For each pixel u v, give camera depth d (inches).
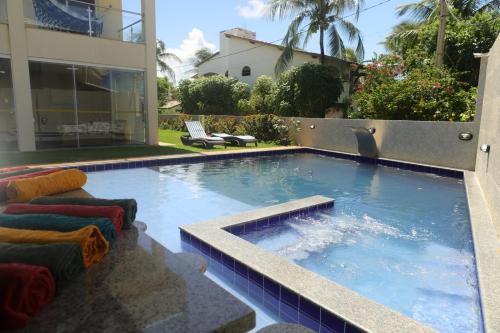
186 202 235.3
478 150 296.2
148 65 448.1
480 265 115.6
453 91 403.5
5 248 58.5
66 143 427.5
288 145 511.8
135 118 462.9
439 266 143.2
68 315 48.9
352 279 132.8
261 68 898.1
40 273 50.4
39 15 374.3
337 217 204.2
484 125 268.1
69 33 387.5
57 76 408.2
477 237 143.9
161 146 453.7
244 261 118.6
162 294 54.7
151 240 78.5
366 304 92.3
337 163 402.0
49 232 66.4
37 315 48.9
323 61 713.6
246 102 759.7
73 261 58.7
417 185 295.6
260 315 106.0
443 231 184.2
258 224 175.0
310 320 95.3
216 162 387.5
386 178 322.3
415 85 411.8
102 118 453.1
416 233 180.5
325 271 138.7
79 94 430.3
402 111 418.9
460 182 307.1
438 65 442.0
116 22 422.6
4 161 312.7
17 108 369.7
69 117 424.8
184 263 66.4
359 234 177.8
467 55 496.1
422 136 354.9
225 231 150.1
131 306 51.4
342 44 737.6
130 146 450.0
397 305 115.9
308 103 652.7
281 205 202.2
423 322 106.2
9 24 353.1
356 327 83.7
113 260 67.1
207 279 60.0
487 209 189.3
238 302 53.2
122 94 450.9
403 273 137.2
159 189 268.7
